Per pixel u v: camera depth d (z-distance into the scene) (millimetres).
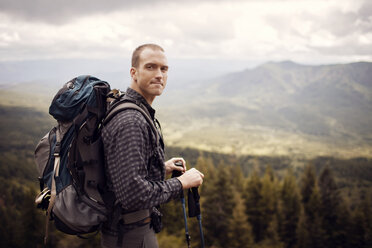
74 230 1450
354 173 162625
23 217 28719
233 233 31625
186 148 169000
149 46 1574
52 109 1492
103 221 1470
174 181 1471
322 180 52219
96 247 22531
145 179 1347
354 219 42219
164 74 1575
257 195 44312
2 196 65812
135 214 1504
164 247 22547
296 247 42406
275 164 190625
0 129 178500
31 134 166375
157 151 1506
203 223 32188
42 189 1663
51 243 25969
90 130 1432
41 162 1619
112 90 1577
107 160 1396
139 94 1559
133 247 1504
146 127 1421
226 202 33438
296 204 46875
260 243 37906
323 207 49188
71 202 1442
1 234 32312
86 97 1479
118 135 1345
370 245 40438
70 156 1467
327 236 41906
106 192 1462
